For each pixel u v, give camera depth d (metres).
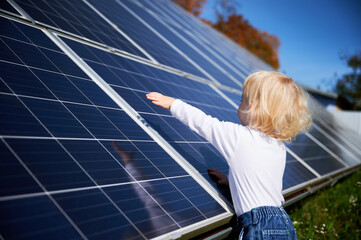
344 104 42.78
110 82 3.19
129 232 1.71
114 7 6.21
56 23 3.55
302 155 6.10
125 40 4.79
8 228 1.33
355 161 9.29
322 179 5.42
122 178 2.08
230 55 11.51
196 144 3.37
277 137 2.37
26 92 2.16
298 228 4.89
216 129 2.36
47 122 2.06
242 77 8.85
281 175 2.38
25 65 2.41
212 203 2.51
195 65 6.47
